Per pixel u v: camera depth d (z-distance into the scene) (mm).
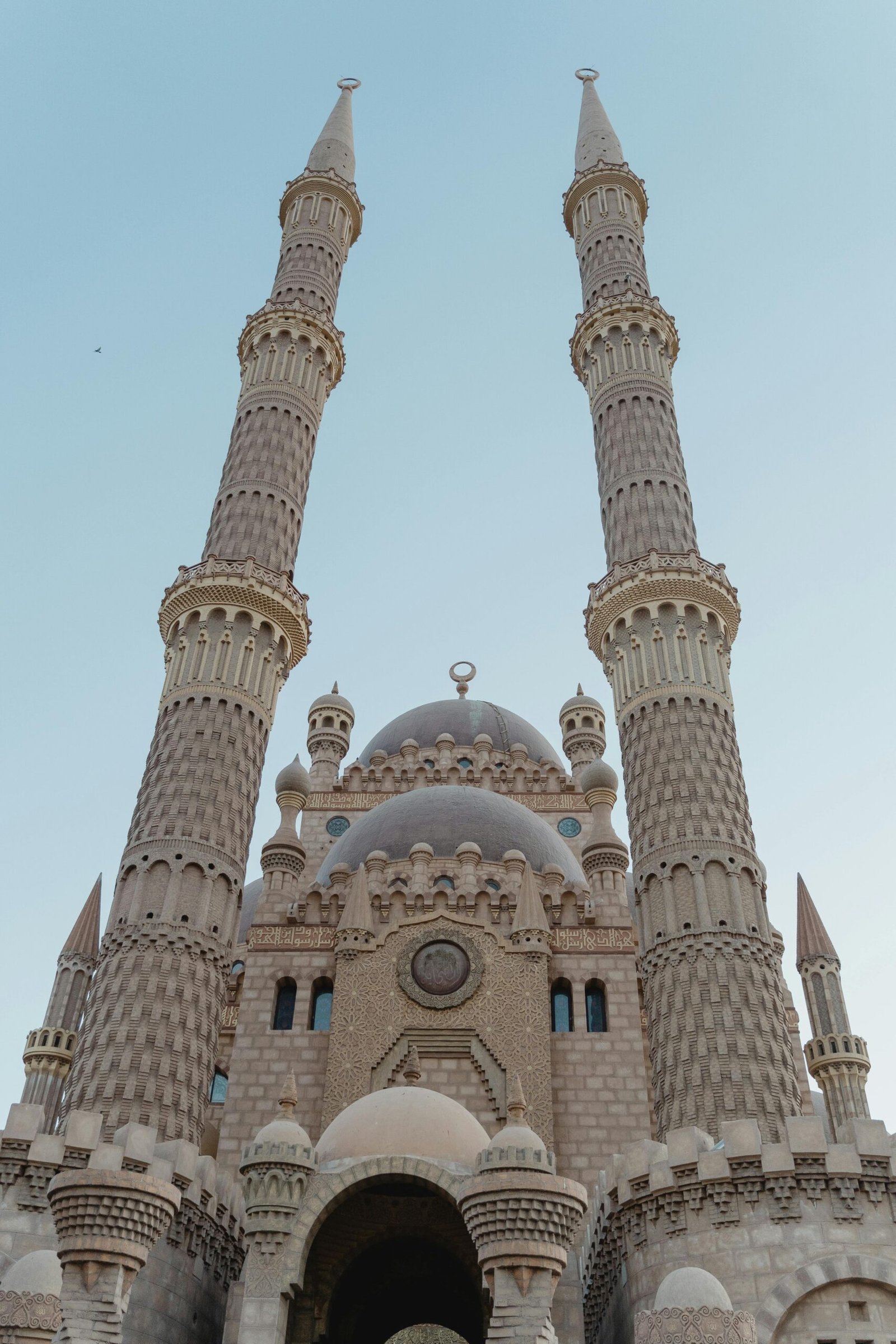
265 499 59469
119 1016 42281
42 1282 22844
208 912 45969
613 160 77562
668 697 51375
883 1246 26766
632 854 49250
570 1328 27234
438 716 77812
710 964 43719
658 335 65812
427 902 50281
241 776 50312
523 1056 45156
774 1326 25750
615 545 58438
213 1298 32656
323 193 76938
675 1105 41156
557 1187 23859
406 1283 34281
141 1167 30422
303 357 66500
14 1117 29766
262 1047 46219
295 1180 26188
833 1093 61750
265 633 55094
